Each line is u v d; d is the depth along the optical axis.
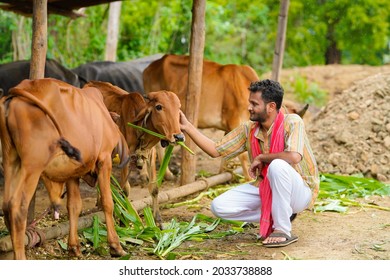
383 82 9.69
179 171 8.77
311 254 5.21
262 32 20.05
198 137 5.70
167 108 5.75
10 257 5.04
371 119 9.00
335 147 8.82
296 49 18.48
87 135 4.79
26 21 13.23
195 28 7.42
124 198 5.89
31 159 4.40
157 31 16.83
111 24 13.16
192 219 6.24
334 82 15.88
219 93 8.10
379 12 16.70
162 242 5.44
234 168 8.55
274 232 5.43
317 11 17.16
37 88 4.58
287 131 5.30
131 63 11.23
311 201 5.50
